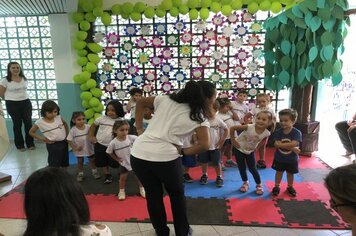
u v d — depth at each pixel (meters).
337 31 2.74
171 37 3.60
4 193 2.50
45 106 2.61
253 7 3.27
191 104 1.48
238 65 3.62
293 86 3.20
